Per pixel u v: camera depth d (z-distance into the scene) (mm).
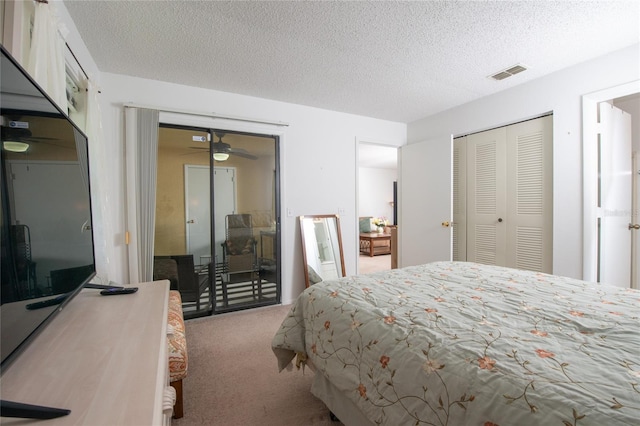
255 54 2303
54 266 997
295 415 1567
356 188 3848
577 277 2516
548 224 2775
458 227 3641
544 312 1160
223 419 1533
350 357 1206
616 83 2268
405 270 2006
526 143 2922
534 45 2186
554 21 1893
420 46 2195
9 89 735
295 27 1955
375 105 3486
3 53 709
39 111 912
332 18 1862
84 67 2111
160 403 645
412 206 3977
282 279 3377
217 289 3074
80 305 1306
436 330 1036
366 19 1872
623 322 1046
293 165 3430
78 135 1302
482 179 3342
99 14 1802
